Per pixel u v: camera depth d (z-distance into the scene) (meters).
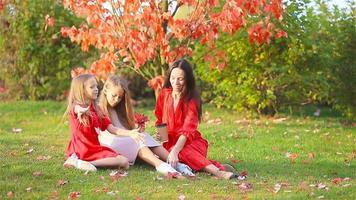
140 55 7.61
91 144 6.21
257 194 5.32
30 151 7.27
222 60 10.38
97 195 5.18
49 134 9.30
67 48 12.38
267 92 10.69
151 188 5.44
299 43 10.51
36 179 5.69
